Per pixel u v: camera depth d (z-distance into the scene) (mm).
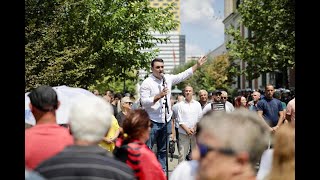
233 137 2568
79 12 17062
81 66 16656
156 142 8266
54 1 15586
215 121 2639
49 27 15180
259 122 2674
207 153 2625
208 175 2619
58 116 6121
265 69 29766
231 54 32688
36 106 4383
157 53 20469
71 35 17422
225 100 11391
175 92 54281
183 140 10664
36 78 13914
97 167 3295
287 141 2980
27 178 3141
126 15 19562
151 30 20375
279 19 25906
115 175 3311
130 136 4648
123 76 20594
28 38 14359
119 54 19125
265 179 2973
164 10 20734
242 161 2588
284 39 26641
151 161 4531
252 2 28594
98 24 18656
